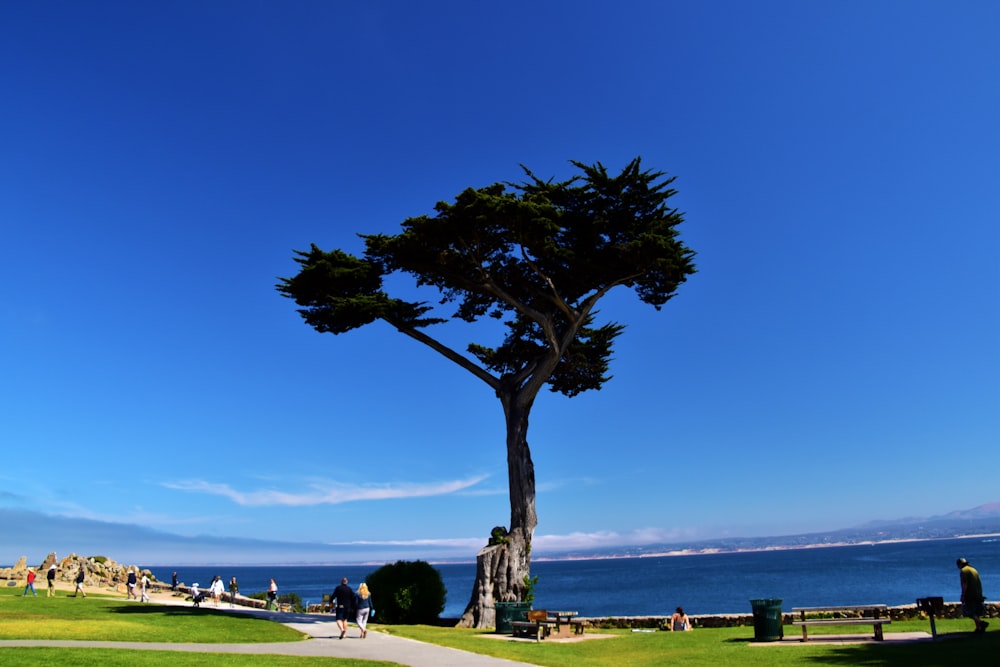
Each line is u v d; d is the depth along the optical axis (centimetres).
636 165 2862
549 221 2727
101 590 5125
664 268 2861
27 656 1545
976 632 1873
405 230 2877
